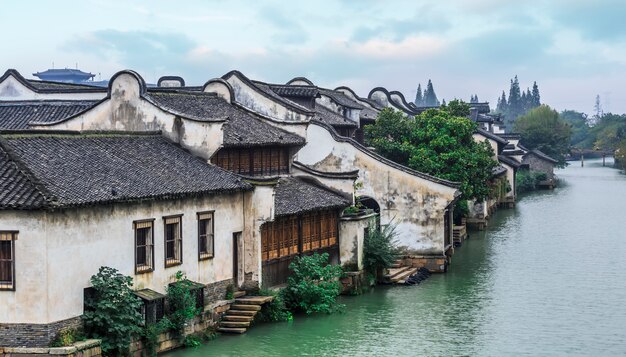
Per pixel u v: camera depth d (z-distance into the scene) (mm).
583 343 37062
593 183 141500
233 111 48188
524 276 52812
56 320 28328
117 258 31172
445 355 34969
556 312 42969
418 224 54719
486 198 77812
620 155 184625
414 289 48969
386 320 40938
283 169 48500
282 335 37344
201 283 35875
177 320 33625
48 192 28172
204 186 35812
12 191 28172
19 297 28062
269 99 54906
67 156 32188
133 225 31938
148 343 31594
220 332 36625
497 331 39031
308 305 41594
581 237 70875
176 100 45062
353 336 37719
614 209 95250
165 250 33812
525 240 69438
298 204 43375
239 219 38719
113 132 36219
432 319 41281
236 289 38906
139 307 31344
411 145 62875
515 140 136250
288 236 42562
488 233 74562
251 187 38688
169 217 33875
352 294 46750
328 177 48625
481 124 114125
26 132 31906
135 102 40375
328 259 46531
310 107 64125
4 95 58125
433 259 54500
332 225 47125
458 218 71250
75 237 29109
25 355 27656
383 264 49344
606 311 43188
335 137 55250
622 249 63688
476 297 46562
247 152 44500
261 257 39656
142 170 34406
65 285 28703
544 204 103000
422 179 54438
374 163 55125
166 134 39656
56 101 51781
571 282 50812
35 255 27906
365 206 55688
